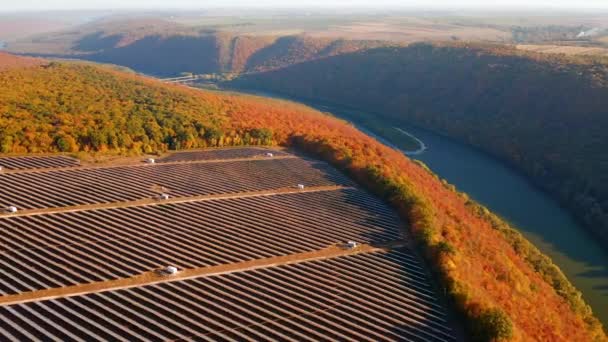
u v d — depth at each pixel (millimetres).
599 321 88688
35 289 67562
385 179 110500
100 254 77812
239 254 81125
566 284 95625
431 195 113625
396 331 65812
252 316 66062
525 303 78312
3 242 78750
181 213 94312
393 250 85812
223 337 61625
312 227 92062
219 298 69375
